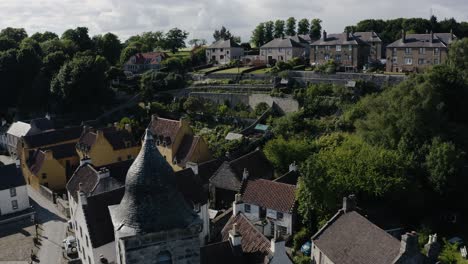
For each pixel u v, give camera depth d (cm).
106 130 10075
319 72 11275
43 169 8406
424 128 6962
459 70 8944
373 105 7881
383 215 5659
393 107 7350
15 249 6075
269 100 10869
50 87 13150
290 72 11712
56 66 14300
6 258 5819
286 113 10494
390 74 10525
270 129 9688
